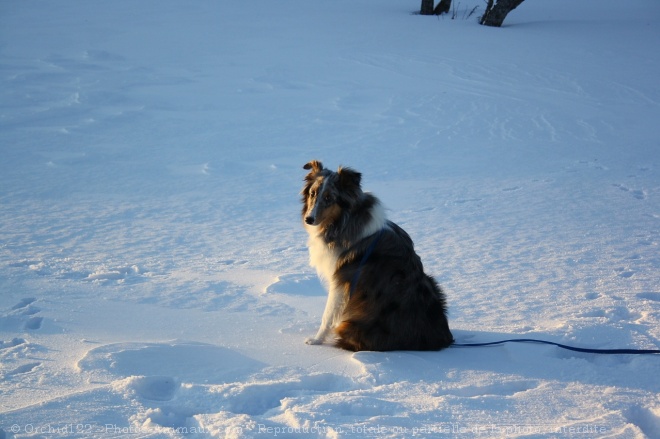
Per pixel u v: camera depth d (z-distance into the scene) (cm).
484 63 2698
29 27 2986
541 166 1553
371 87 2300
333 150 1644
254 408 437
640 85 2464
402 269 562
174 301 689
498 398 452
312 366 515
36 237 968
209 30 3088
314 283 774
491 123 1939
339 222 575
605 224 1095
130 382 440
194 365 498
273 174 1442
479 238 1013
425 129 1861
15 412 391
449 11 3788
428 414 421
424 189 1345
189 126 1823
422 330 561
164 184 1353
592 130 1900
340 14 3581
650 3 4228
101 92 2083
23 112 1877
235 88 2231
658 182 1404
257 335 597
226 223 1104
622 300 712
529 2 4291
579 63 2750
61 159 1503
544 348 562
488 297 741
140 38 2881
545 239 1005
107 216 1118
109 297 691
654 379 498
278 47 2833
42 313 622
